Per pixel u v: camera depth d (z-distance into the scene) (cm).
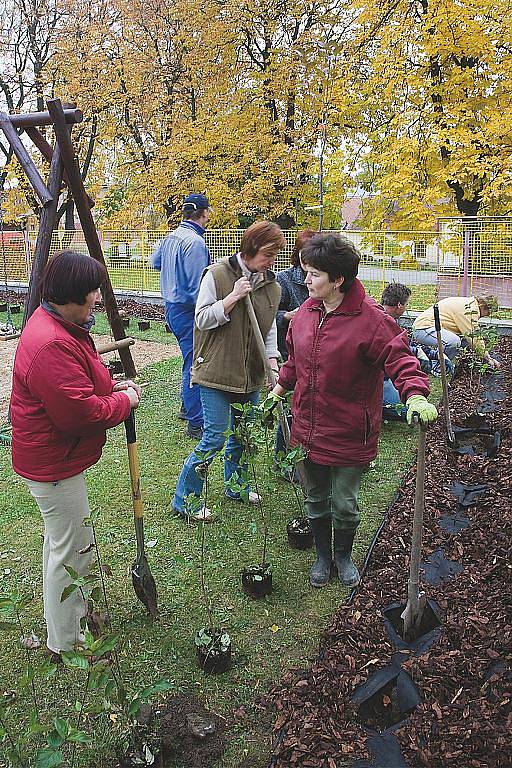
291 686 272
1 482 500
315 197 1512
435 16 1186
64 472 268
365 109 1384
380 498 459
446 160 1265
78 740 193
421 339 738
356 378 316
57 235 1631
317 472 340
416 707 251
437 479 478
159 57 1653
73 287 254
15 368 260
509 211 1298
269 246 389
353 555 387
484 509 423
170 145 1565
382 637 297
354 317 309
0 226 1348
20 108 1998
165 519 430
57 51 1727
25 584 357
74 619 286
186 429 614
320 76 951
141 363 891
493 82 1249
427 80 1223
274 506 450
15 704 267
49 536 279
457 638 291
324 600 341
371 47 1350
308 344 322
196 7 1539
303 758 232
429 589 333
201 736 246
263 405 337
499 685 258
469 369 769
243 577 346
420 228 1198
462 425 592
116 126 1744
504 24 1161
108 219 1917
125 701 230
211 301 388
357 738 239
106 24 1684
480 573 347
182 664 291
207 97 1559
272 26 1477
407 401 276
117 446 573
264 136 1471
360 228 1484
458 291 1157
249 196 1465
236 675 285
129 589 351
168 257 553
